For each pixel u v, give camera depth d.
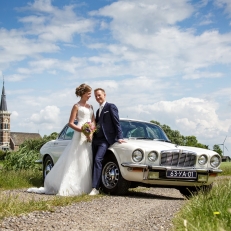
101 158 8.75
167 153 8.55
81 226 5.00
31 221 5.16
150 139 9.43
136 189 11.07
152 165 8.44
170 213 5.99
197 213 5.33
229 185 7.13
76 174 8.90
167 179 8.48
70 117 9.09
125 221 5.38
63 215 5.67
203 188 8.97
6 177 11.43
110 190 8.67
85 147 9.00
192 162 8.80
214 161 9.02
